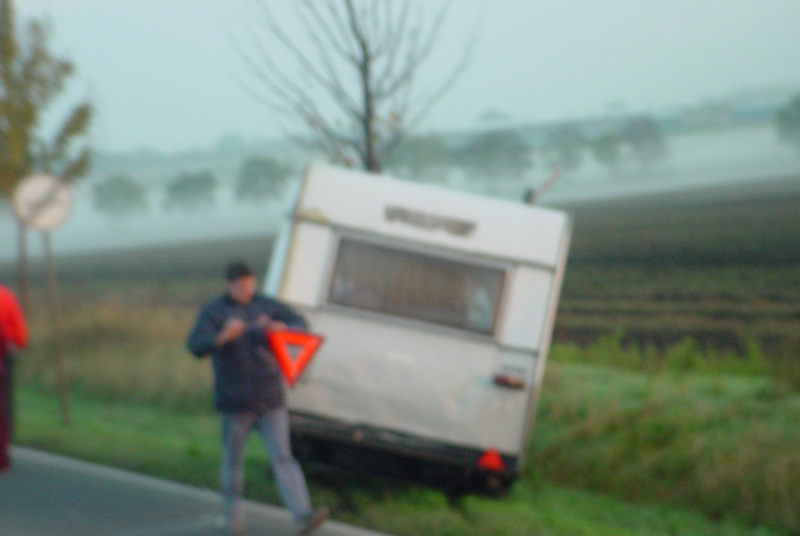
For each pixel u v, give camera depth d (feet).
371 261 62.44
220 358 45.78
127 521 49.96
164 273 321.52
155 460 65.92
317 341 46.11
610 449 74.74
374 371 61.57
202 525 49.67
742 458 67.56
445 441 61.36
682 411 79.71
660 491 69.10
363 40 91.30
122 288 251.60
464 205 62.85
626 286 208.74
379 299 62.13
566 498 68.39
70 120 132.36
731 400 84.07
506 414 61.36
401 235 62.39
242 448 46.60
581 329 161.89
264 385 45.83
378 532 52.42
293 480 45.85
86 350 117.08
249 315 46.55
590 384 94.89
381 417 61.46
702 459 70.69
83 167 134.31
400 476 65.00
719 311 172.14
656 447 75.10
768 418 78.69
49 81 131.03
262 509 54.54
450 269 62.28
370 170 93.56
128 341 120.88
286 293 62.08
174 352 112.37
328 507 57.21
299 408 61.62
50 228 80.94
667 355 117.50
